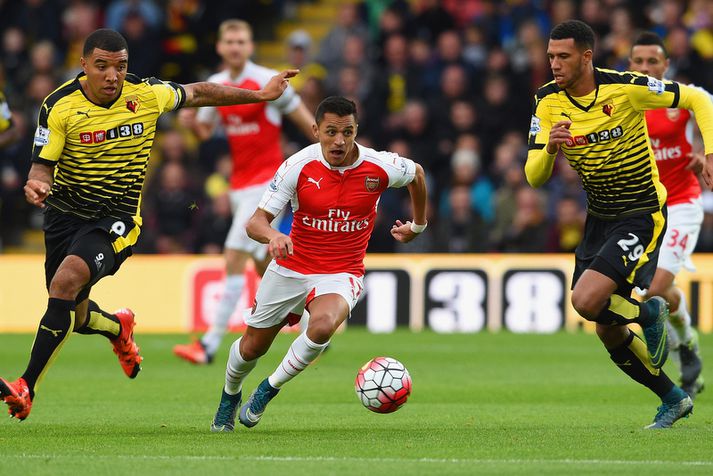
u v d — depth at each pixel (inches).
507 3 2864.2
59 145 1005.8
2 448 927.0
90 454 893.2
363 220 1003.9
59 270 1009.5
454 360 1781.5
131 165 1035.9
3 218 2716.5
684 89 1025.5
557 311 2298.2
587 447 931.3
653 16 2748.5
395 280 2337.6
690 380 1309.1
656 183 1050.7
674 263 1304.1
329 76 2824.8
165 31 2878.9
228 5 2950.3
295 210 1005.2
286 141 2652.6
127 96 1019.3
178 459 865.5
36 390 1403.8
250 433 1021.8
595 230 1072.8
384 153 1007.0
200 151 2640.3
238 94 1071.6
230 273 1691.7
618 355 1048.8
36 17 2955.2
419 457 880.9
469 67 2664.9
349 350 1923.0
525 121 2618.1
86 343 2118.6
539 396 1353.3
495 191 2529.5
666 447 930.1
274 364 1736.0
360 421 1115.9
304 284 1000.9
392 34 2822.3
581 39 1004.6
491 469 823.7
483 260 2317.9
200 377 1549.0
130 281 2359.7
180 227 2512.3
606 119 1022.4
